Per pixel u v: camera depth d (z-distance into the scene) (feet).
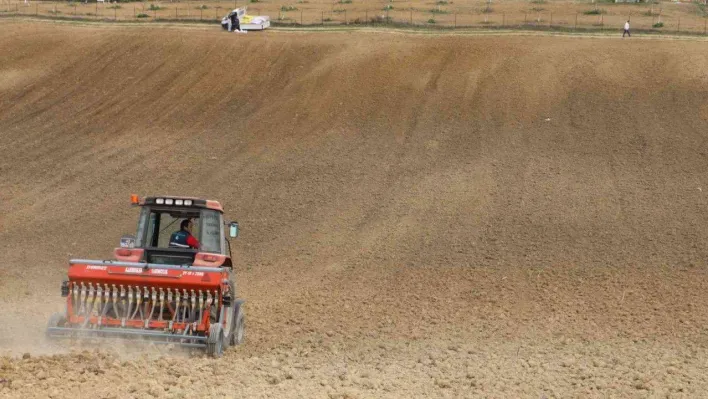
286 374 58.80
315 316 86.48
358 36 270.87
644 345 78.02
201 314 61.98
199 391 51.75
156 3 365.40
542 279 108.47
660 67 233.96
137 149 185.88
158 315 64.80
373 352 71.67
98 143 190.90
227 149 185.57
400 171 169.48
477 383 59.82
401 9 345.10
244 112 212.43
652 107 207.31
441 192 155.53
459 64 240.12
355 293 100.07
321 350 71.26
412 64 240.94
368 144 187.73
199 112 213.25
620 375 64.39
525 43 258.78
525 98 215.31
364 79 230.27
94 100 222.89
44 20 300.81
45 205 147.74
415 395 55.47
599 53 247.09
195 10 343.87
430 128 197.67
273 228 136.77
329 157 178.70
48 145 188.96
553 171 167.32
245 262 118.93
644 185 158.71
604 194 153.48
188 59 250.98
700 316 90.48
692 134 189.26
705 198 150.41
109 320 62.08
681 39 269.64
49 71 244.01
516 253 122.01
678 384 61.87
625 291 102.12
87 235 130.52
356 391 54.95
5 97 225.76
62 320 62.49
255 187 159.63
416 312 90.33
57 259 116.26
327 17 321.52
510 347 75.51
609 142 185.88
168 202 66.80
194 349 62.75
